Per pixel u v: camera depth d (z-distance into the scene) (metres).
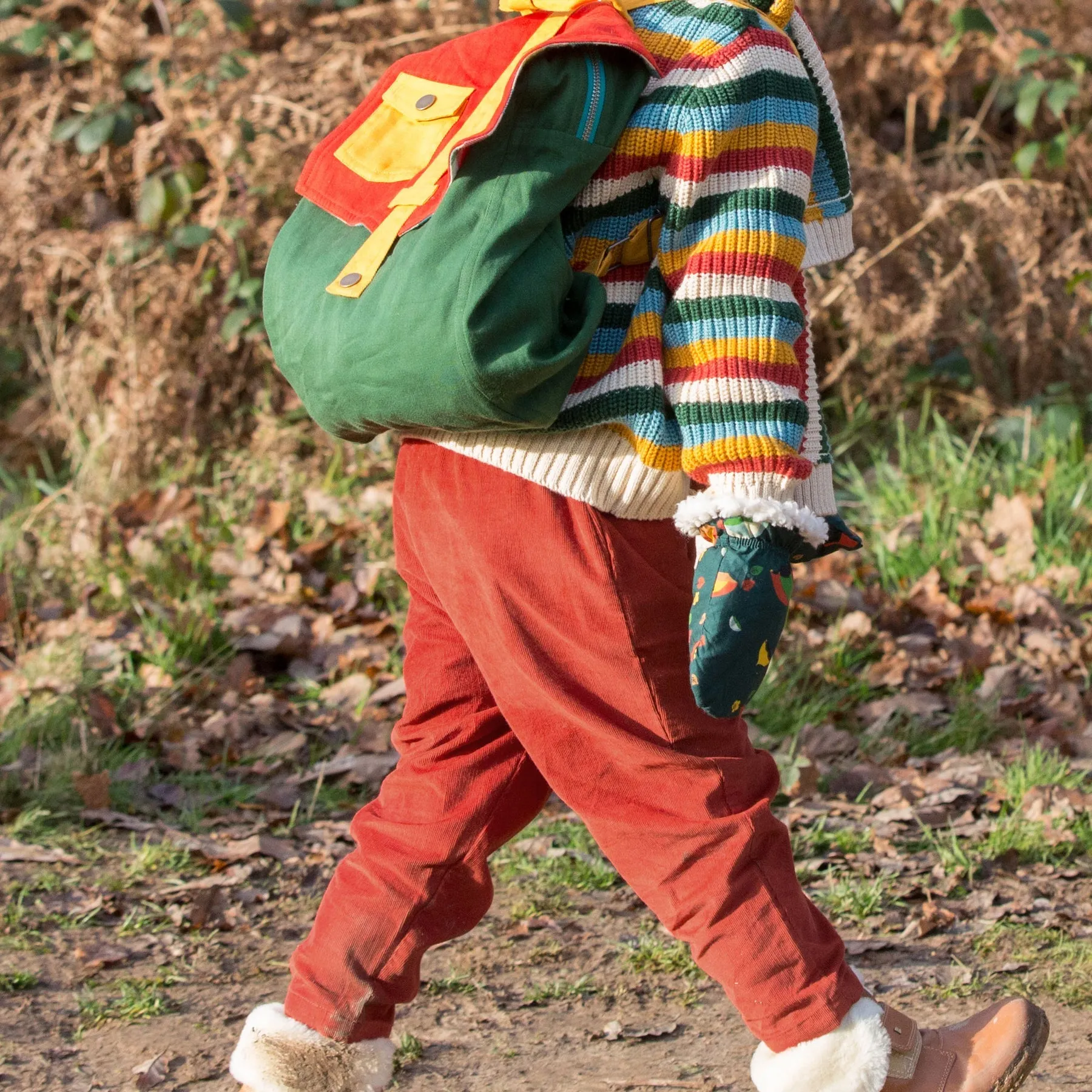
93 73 13.04
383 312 3.46
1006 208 11.92
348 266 3.66
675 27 3.63
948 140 13.35
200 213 12.60
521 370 3.29
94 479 12.20
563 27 3.64
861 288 11.73
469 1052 5.16
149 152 12.44
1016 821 6.84
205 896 6.39
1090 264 12.03
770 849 3.68
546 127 3.46
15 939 6.12
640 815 3.69
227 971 5.92
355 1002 3.87
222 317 12.15
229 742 8.33
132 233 12.20
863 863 6.58
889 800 7.29
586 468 3.54
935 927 5.97
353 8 12.38
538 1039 5.23
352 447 11.93
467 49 3.88
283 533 10.95
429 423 3.54
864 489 11.29
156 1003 5.55
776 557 3.39
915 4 12.44
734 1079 4.82
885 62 12.69
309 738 8.47
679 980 5.67
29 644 9.62
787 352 3.42
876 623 9.42
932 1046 3.77
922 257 12.12
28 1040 5.30
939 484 11.13
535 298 3.34
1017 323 11.98
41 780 7.78
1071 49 12.25
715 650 3.39
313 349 3.69
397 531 4.12
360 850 4.04
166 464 12.24
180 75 12.25
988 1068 3.71
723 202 3.47
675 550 3.68
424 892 3.93
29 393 13.38
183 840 7.11
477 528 3.64
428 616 4.07
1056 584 9.70
